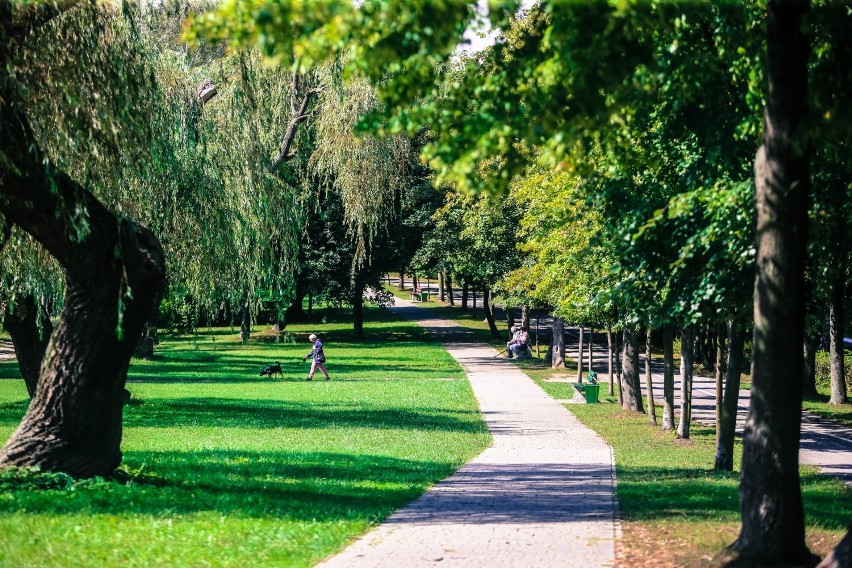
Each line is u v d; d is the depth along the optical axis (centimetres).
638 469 2253
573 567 1041
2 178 1324
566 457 2428
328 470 1936
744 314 1670
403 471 2000
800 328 991
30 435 1427
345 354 7025
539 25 1056
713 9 1229
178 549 1054
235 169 2325
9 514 1164
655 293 1788
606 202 1789
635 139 1579
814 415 4144
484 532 1258
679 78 1348
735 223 1473
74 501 1274
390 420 3297
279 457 2144
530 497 1638
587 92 938
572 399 4325
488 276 5575
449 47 898
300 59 905
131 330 1462
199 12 2109
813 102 1091
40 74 1417
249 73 2366
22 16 1370
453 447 2573
